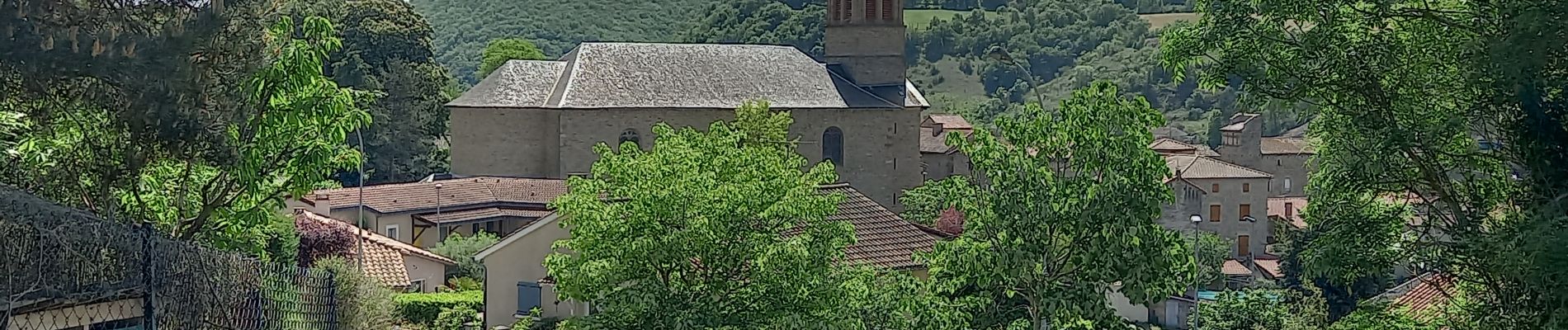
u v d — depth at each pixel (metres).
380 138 74.19
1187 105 129.50
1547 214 13.42
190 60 13.88
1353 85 15.62
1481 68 13.86
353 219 53.66
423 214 54.88
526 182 59.12
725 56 63.53
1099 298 18.84
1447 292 17.50
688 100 61.28
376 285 23.00
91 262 8.87
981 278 18.95
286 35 15.77
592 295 20.19
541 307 31.77
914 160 64.38
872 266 23.19
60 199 14.37
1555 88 13.85
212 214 16.25
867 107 63.34
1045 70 147.75
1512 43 13.37
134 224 9.20
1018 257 18.61
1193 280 19.09
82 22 13.41
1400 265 16.19
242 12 14.77
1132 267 18.61
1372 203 16.09
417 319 33.78
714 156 20.42
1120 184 18.53
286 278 12.16
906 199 61.28
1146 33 150.38
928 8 163.75
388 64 76.31
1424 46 15.45
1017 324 18.80
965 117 125.25
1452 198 15.71
